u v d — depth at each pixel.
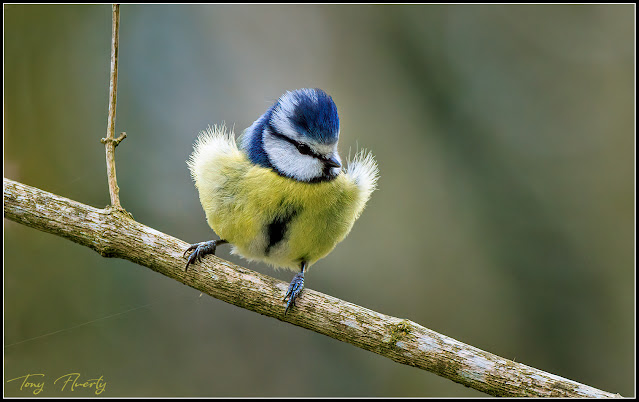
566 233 12.03
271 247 7.17
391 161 12.09
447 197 12.12
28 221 6.20
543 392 5.27
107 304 10.32
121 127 11.32
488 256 11.81
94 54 11.85
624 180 12.19
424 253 11.54
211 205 6.88
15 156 11.04
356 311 5.84
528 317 11.50
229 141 7.24
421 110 12.76
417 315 11.10
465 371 5.45
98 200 11.02
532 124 12.73
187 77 11.70
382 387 10.56
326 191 6.84
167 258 6.18
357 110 12.27
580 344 11.33
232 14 12.08
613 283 11.63
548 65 13.00
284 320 6.02
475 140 12.70
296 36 12.33
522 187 12.38
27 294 10.01
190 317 10.57
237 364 10.41
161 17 11.88
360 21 12.75
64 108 11.52
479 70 13.04
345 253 11.21
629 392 10.94
